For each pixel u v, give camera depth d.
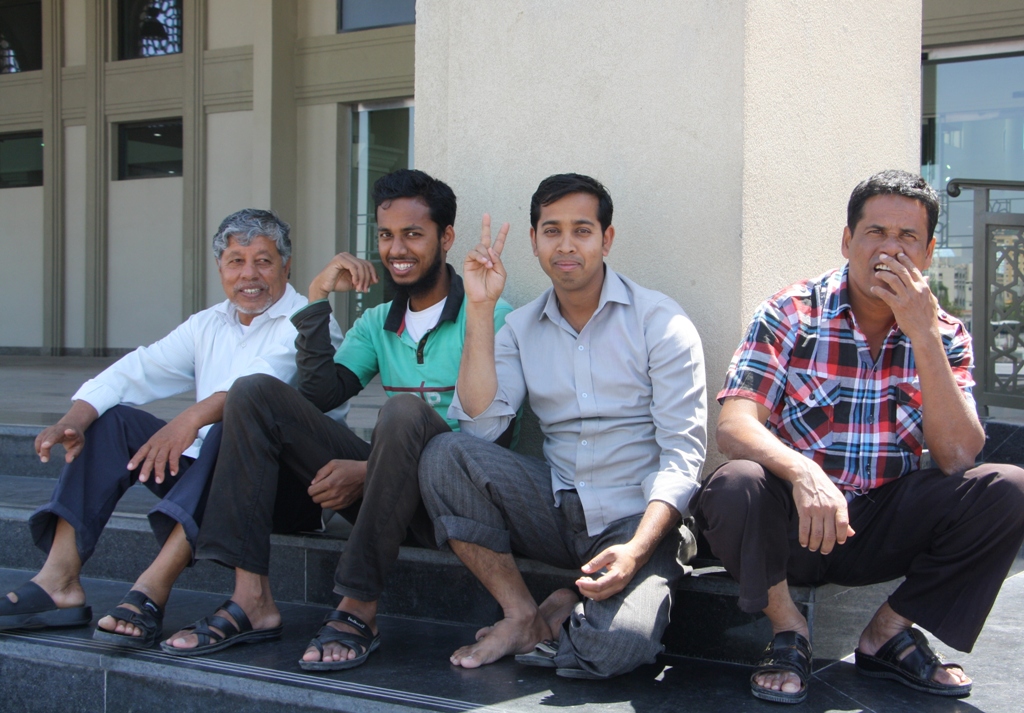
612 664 1.90
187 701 2.04
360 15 9.73
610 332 2.21
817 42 2.58
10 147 12.07
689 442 2.11
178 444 2.30
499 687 1.93
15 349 12.05
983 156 7.28
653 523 1.97
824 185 2.62
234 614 2.19
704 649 2.12
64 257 11.66
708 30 2.41
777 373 2.04
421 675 2.00
